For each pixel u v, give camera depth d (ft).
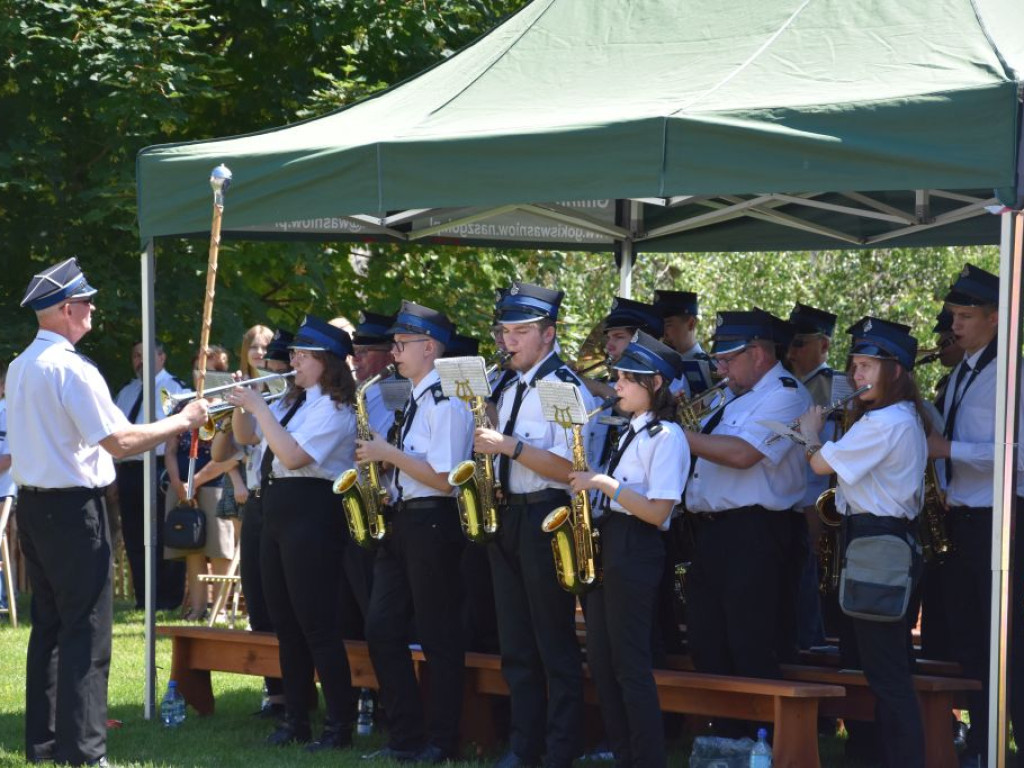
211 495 65.16
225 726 45.32
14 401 37.17
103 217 73.72
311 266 83.56
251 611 47.85
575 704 36.73
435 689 39.22
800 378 46.93
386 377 45.01
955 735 44.34
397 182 37.68
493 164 36.22
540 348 37.58
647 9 41.14
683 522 39.96
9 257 79.00
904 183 31.50
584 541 34.83
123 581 77.82
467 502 36.65
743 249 60.13
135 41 73.51
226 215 41.27
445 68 44.75
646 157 34.19
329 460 40.24
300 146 39.88
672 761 40.57
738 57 37.19
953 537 37.91
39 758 38.29
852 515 34.83
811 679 39.45
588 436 38.14
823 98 33.06
